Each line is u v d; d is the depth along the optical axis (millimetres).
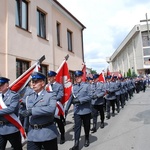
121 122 8680
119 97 11539
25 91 5359
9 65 8742
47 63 11820
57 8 13617
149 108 12312
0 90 4051
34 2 10922
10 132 3938
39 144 3471
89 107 5668
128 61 61688
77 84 5754
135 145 5711
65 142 6168
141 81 27188
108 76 9883
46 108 3328
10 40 8906
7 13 8820
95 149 5492
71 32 16297
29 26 10484
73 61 16047
